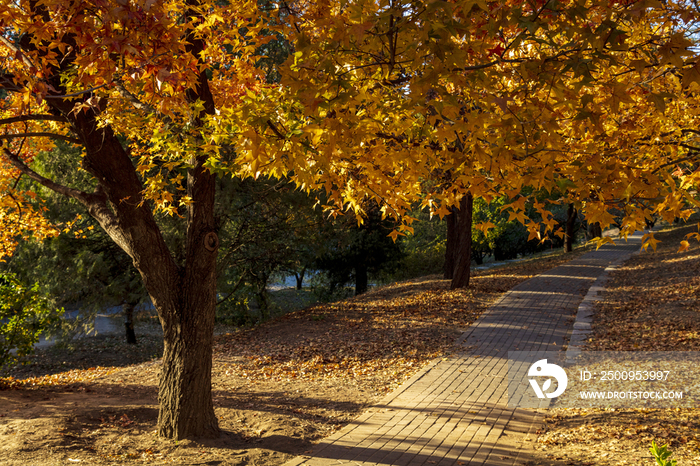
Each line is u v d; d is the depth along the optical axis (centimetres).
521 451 588
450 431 664
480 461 562
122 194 571
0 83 428
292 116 292
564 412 699
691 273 1678
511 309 1493
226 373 1034
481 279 2128
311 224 1811
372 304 1742
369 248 2689
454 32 227
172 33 338
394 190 373
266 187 1636
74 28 326
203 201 609
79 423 660
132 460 552
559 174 284
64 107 511
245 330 1512
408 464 558
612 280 1922
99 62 339
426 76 241
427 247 3378
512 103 269
